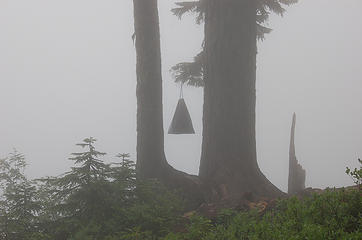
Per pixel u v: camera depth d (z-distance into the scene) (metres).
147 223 7.27
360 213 5.00
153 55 11.36
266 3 12.23
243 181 10.96
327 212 5.16
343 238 4.26
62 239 7.41
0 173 10.55
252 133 11.57
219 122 11.49
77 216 7.47
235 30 11.52
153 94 11.31
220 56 11.56
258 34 13.39
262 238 4.99
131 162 8.44
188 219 7.95
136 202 8.06
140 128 11.33
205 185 10.95
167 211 7.68
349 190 5.86
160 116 11.38
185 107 12.12
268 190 10.95
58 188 7.95
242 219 6.44
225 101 11.48
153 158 11.18
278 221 5.40
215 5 11.66
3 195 8.13
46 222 7.66
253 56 11.72
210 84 11.70
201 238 6.21
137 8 11.44
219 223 7.43
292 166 13.20
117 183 7.83
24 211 7.46
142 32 11.36
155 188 9.92
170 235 6.32
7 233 7.23
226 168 11.20
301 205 5.45
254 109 11.73
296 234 4.66
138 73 11.47
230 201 9.40
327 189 5.82
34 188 7.79
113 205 7.51
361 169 5.43
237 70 11.49
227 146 11.38
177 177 11.00
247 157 11.34
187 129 11.95
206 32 11.93
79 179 7.55
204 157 11.66
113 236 6.89
